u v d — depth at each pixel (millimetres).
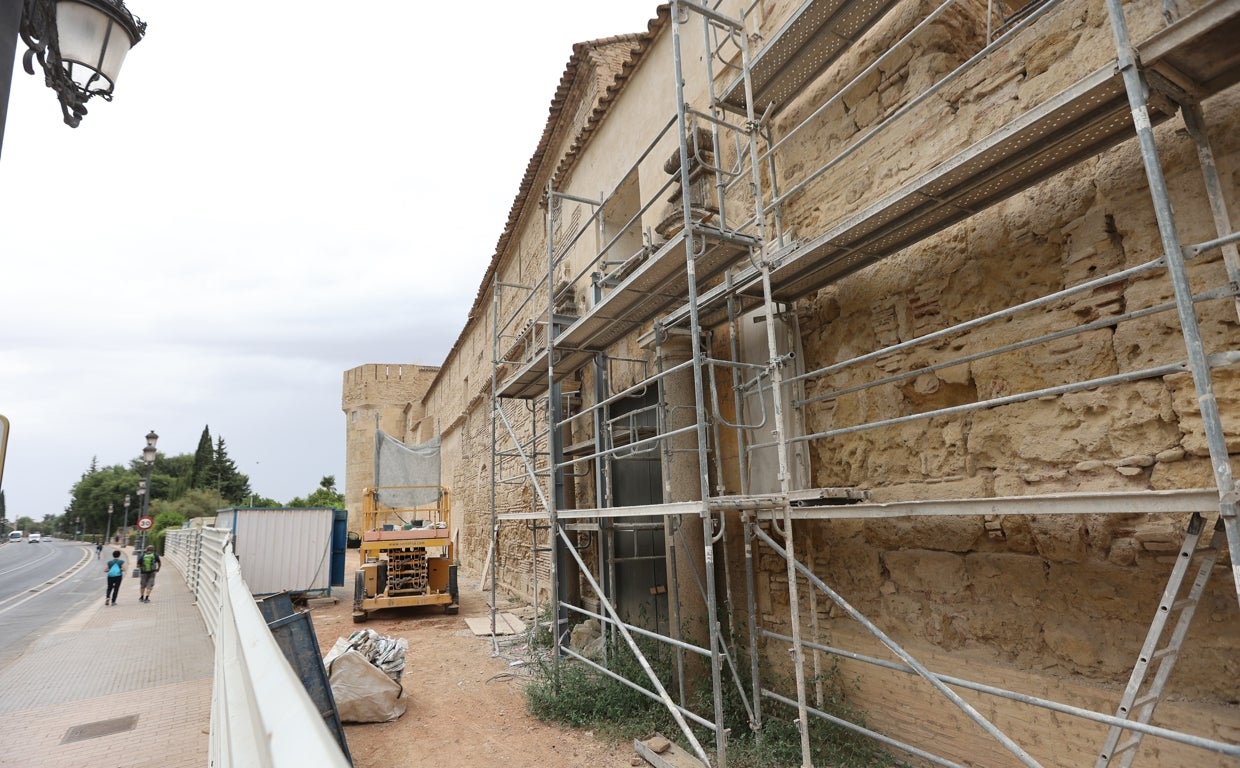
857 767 4809
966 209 4363
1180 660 3383
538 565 12547
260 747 1074
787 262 5043
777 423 4855
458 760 5480
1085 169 3943
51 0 2986
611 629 8258
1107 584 3701
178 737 5832
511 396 10742
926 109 5008
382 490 16000
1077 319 3904
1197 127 3139
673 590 6559
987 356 4039
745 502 4648
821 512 4508
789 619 5953
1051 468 4016
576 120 12172
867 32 5574
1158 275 3514
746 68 5645
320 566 15141
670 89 8578
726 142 7402
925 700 4719
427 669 8516
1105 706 3641
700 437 4727
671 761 5074
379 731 6211
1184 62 2924
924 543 4816
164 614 13867
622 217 11039
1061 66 4090
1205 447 3238
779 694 5496
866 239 4715
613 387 10047
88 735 5930
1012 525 4211
